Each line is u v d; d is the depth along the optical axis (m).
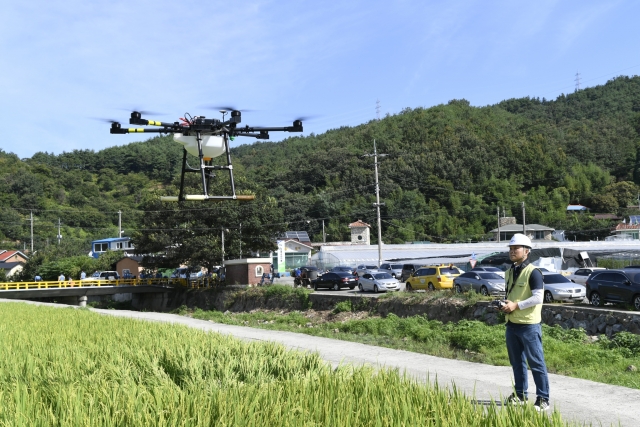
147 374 7.37
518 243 7.00
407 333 20.83
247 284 50.06
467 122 135.00
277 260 74.50
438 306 26.38
